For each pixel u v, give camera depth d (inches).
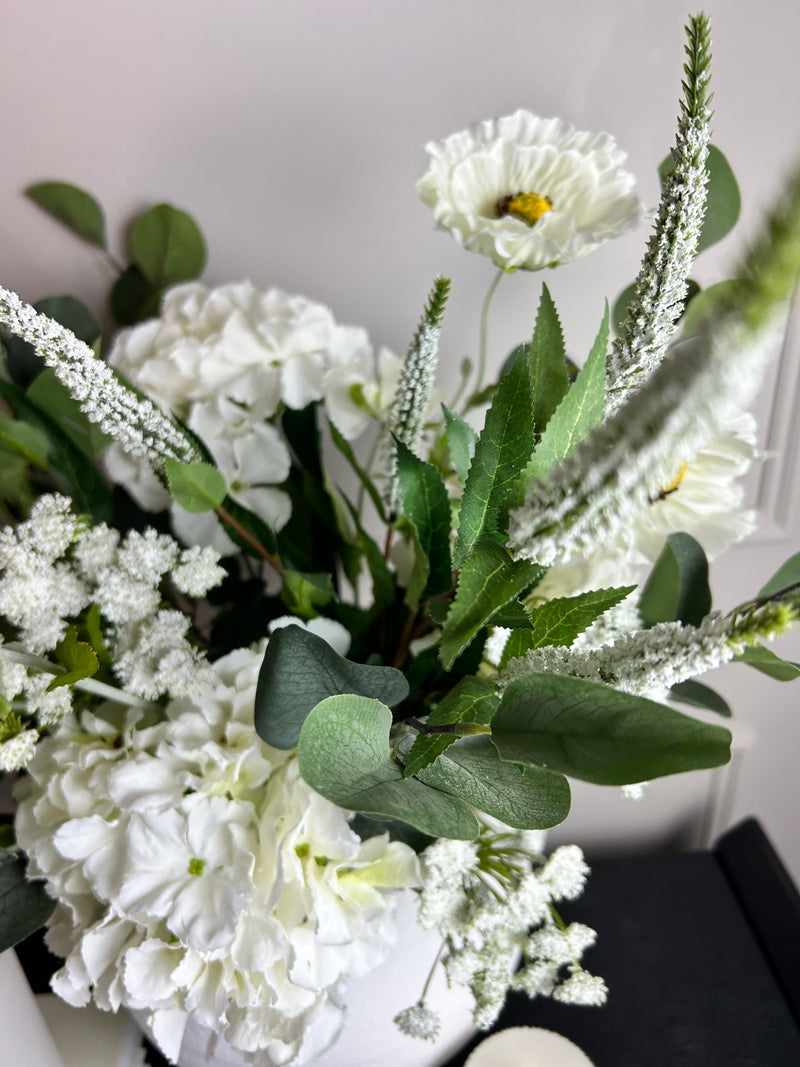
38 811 14.2
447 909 14.0
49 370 16.1
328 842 12.9
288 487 18.5
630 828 29.7
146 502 16.2
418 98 18.8
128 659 13.1
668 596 16.3
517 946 14.9
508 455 10.6
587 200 15.6
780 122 20.0
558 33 18.4
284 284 20.5
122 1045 19.9
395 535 23.5
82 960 13.9
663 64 19.1
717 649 9.7
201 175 19.0
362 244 20.2
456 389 22.3
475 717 11.7
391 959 15.8
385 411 17.7
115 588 12.8
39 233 19.3
